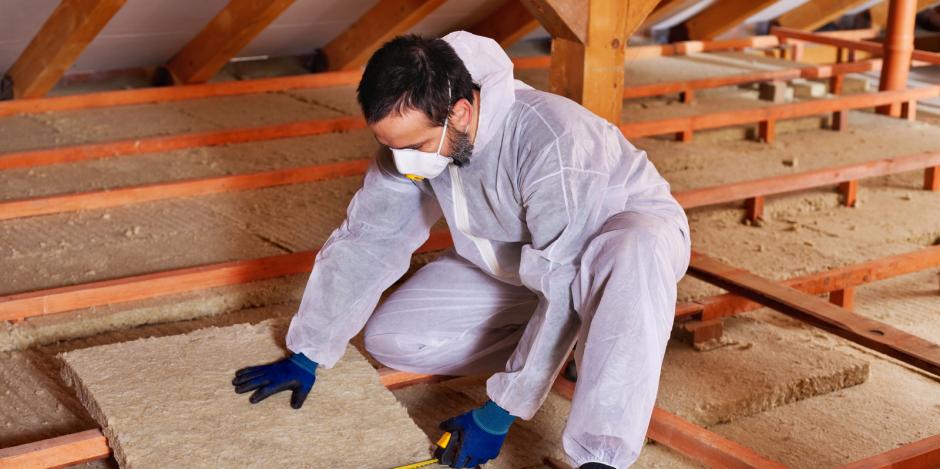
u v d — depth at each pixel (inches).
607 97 121.0
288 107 206.2
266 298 120.6
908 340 92.7
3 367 102.6
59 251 127.6
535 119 69.9
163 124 189.6
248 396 81.0
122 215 142.0
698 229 151.9
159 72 225.1
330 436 76.8
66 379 86.8
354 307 81.7
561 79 122.6
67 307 111.4
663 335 68.7
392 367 92.4
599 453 67.6
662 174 171.9
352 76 229.9
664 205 75.7
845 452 95.0
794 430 99.3
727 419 100.5
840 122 206.4
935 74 286.8
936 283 140.3
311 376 82.6
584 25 116.9
